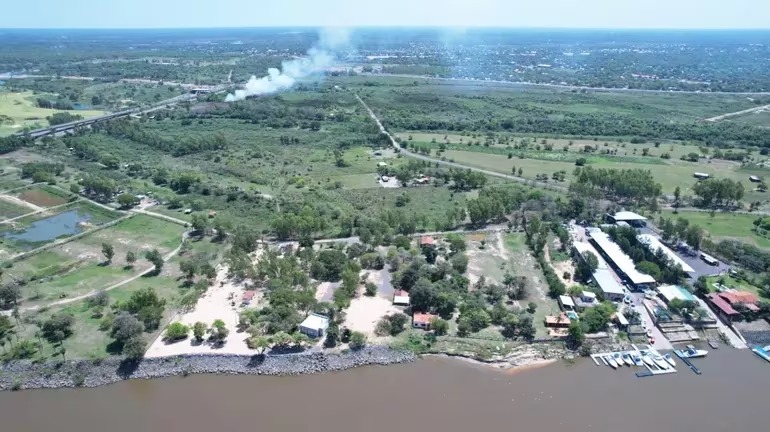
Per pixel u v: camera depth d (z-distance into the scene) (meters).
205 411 104.12
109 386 111.38
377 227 176.50
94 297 136.25
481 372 115.62
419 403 106.44
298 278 142.62
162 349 119.06
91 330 125.62
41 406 106.06
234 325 128.00
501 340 124.06
